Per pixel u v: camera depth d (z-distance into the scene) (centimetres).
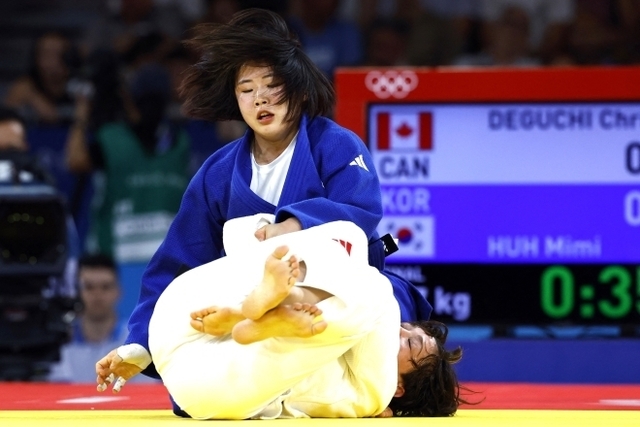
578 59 2350
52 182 1576
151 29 2358
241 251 890
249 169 1000
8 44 2697
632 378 1503
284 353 843
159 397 1262
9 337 1510
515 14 2370
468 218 1522
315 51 2356
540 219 1519
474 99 1515
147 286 1009
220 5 2352
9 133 1744
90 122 2042
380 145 1525
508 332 1520
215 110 1027
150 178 2017
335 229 883
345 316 838
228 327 846
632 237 1516
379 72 1518
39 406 1131
